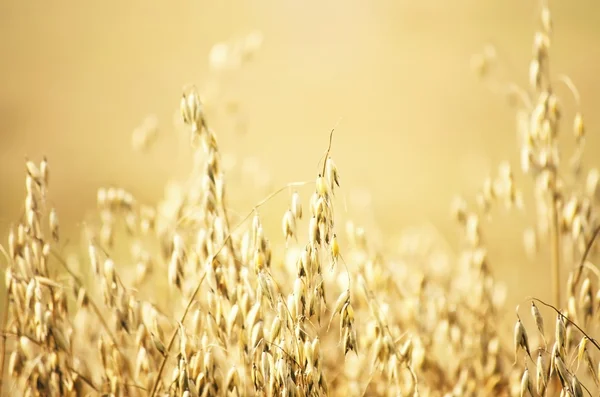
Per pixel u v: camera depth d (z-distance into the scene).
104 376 2.88
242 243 2.62
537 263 6.16
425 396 3.13
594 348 3.39
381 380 3.37
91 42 17.33
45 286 2.80
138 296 3.23
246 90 13.53
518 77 5.99
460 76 14.43
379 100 13.76
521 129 3.74
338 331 3.56
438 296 3.47
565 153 8.16
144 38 17.75
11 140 11.58
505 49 13.85
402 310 3.50
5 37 17.31
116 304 2.77
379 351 2.72
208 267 2.57
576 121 3.15
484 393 3.41
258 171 4.78
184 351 2.48
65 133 12.02
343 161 10.88
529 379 2.38
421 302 3.45
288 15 18.77
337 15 18.16
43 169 2.77
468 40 15.67
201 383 2.50
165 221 3.59
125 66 15.80
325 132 12.43
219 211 2.81
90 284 4.16
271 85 14.55
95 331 3.45
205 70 15.41
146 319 2.90
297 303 2.38
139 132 4.76
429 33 16.42
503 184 3.71
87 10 19.50
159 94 14.06
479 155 10.03
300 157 11.09
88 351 3.42
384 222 8.07
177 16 19.23
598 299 2.86
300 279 2.39
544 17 3.31
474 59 4.52
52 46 16.97
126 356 3.15
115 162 10.70
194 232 3.37
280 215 6.46
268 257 2.58
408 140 11.59
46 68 15.57
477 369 3.45
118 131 12.23
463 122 12.15
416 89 14.02
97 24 18.55
